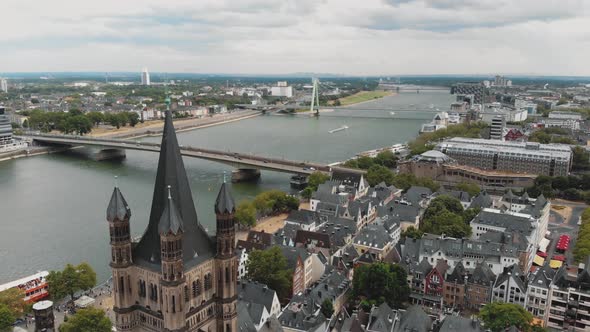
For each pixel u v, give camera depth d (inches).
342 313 6358.3
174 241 3011.8
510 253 7667.3
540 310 6619.1
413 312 5846.5
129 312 3304.6
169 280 3043.8
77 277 6825.8
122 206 3203.7
